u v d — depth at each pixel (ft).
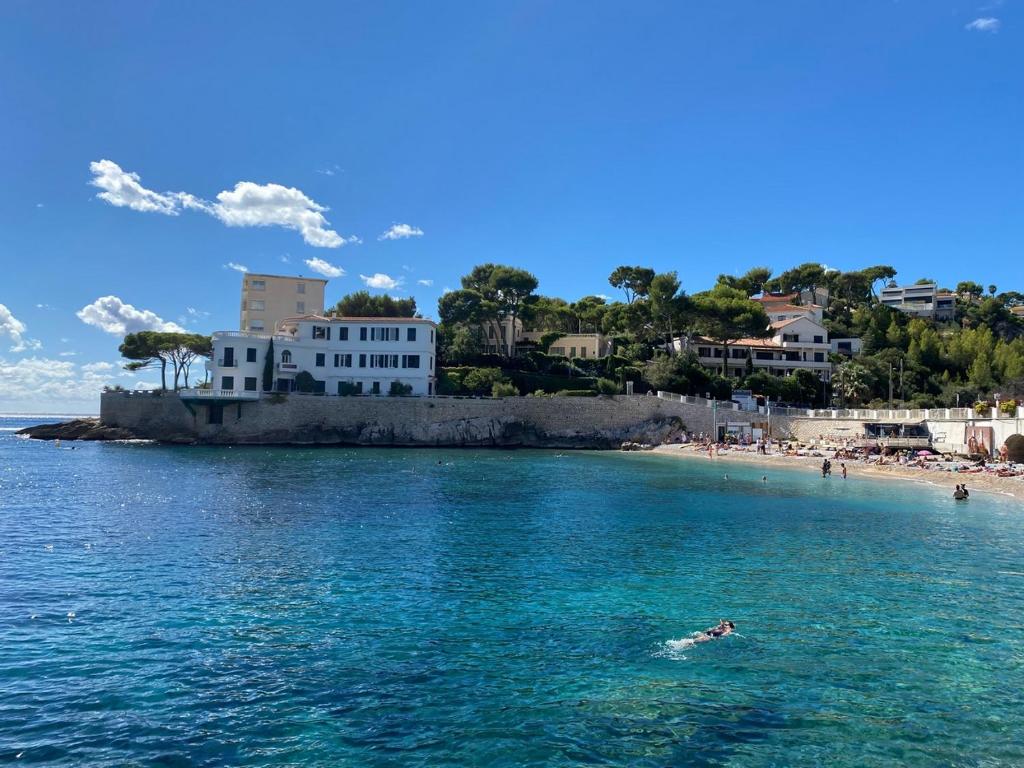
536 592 69.77
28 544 88.69
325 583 71.97
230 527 102.47
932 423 242.17
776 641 56.13
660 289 346.13
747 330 359.25
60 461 206.28
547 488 156.25
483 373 317.83
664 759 37.81
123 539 92.53
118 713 42.29
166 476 168.25
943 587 72.84
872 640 56.44
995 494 156.15
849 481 181.88
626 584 73.36
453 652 53.01
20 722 40.96
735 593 70.18
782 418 286.25
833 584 73.92
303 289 381.60
